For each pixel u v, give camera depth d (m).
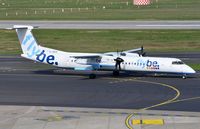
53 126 116.75
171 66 177.75
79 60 183.25
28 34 189.62
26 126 116.69
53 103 141.00
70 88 162.12
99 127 115.81
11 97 149.00
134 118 123.75
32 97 148.88
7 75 187.25
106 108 134.88
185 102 141.50
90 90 158.75
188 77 181.25
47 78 181.00
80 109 133.62
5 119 122.69
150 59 180.50
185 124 117.94
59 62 185.88
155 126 116.38
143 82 171.75
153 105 138.00
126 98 147.00
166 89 159.50
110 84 168.62
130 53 188.38
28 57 190.75
